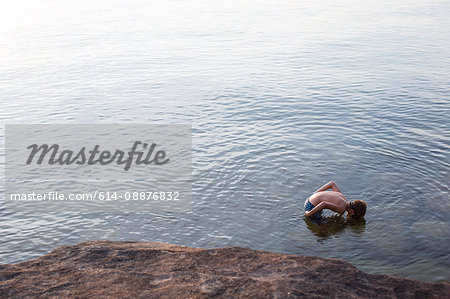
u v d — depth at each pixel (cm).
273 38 3244
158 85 2011
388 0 5681
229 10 5138
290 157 1116
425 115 1460
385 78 2000
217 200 905
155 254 440
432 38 2975
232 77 2125
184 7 5562
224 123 1449
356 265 679
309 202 848
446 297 375
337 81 1980
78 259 428
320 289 373
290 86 1922
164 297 362
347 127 1360
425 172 999
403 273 654
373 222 802
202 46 3016
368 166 1043
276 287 373
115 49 2967
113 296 363
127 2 6378
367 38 3080
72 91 1950
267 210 859
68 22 4400
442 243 724
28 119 1577
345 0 5900
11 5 6234
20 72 2347
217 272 404
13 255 744
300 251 725
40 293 369
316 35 3303
